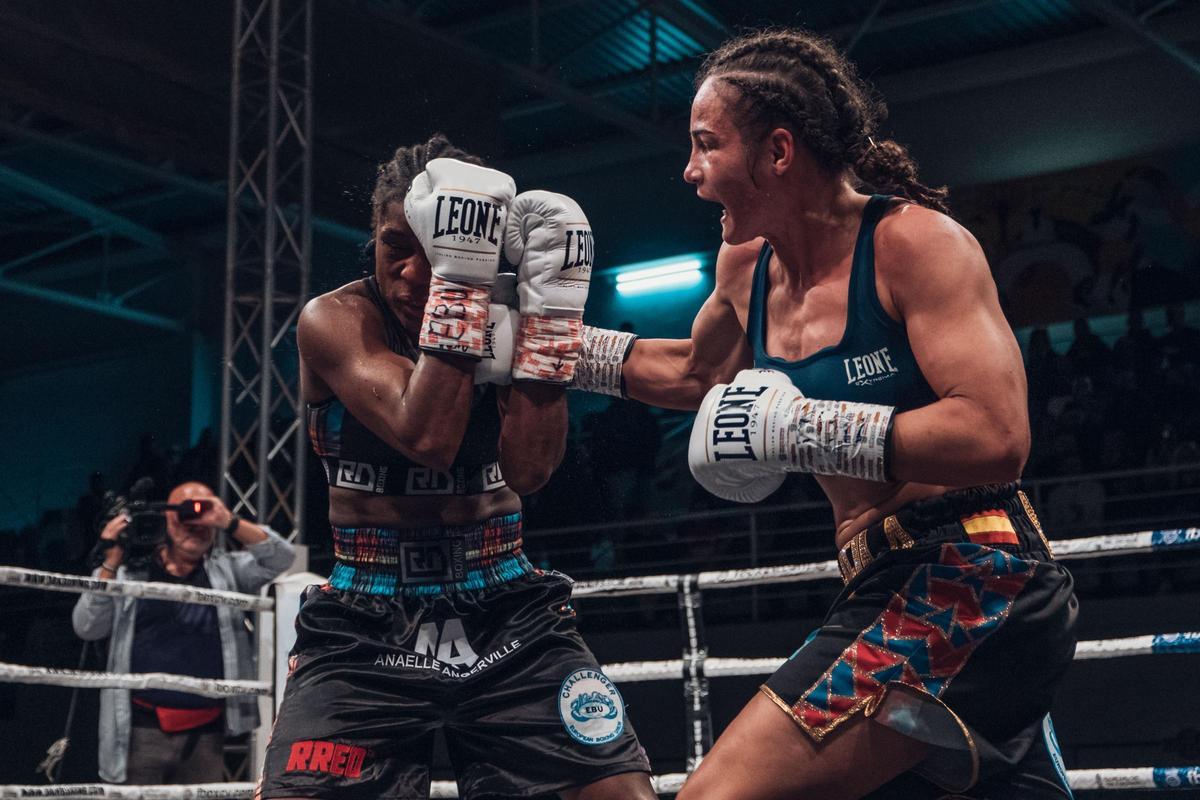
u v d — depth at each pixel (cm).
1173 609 778
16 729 971
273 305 759
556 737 203
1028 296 1145
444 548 209
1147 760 757
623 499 1123
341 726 200
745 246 223
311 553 1110
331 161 880
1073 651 194
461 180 196
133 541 452
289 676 210
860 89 212
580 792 202
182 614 453
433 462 197
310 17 803
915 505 192
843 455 181
